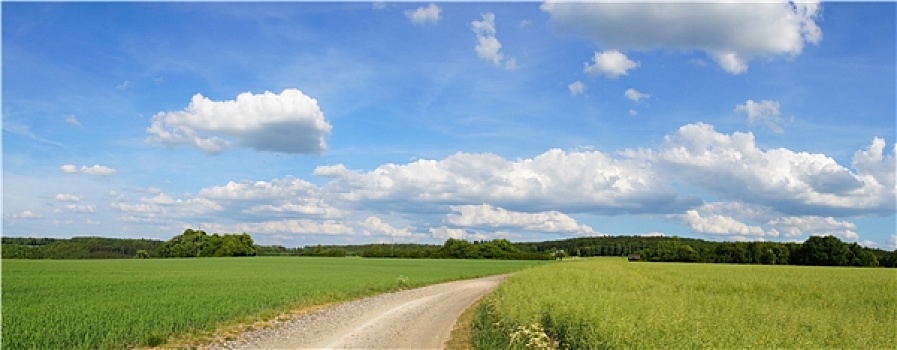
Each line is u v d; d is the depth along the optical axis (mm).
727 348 11977
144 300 26625
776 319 16766
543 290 25812
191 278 47438
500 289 31219
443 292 40969
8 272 54688
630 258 139250
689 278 41469
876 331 14961
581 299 19516
